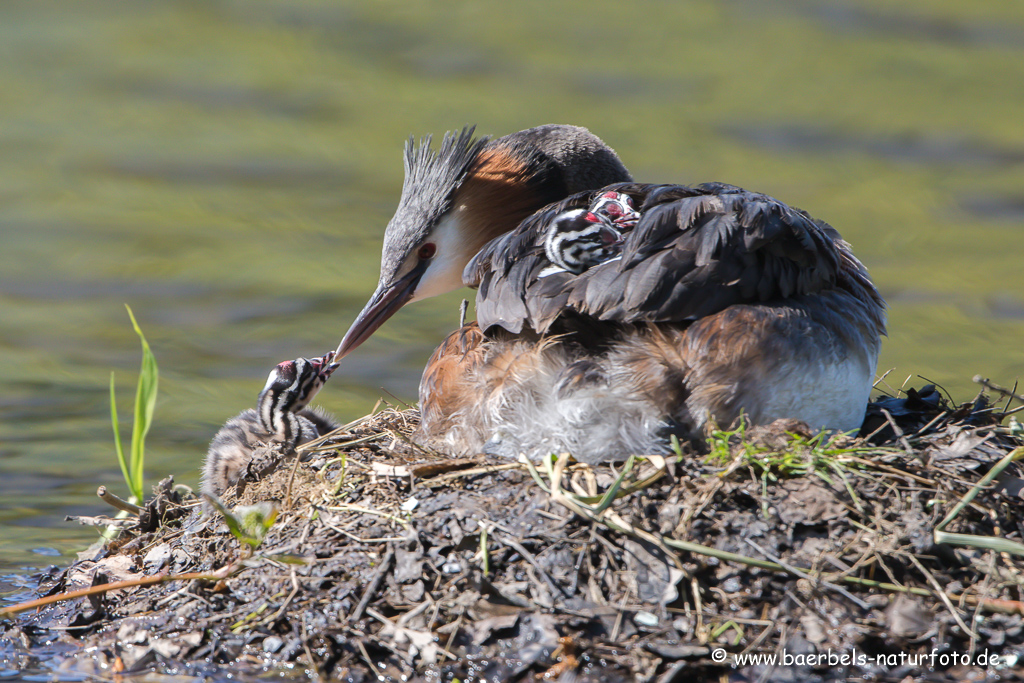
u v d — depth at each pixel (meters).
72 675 7.99
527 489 8.39
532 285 8.60
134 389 15.25
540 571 7.91
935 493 8.30
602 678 7.53
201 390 15.30
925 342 16.92
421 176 11.34
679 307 8.34
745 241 8.61
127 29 40.62
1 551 10.57
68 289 19.50
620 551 7.95
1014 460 8.98
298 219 23.77
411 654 7.72
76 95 33.31
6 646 8.41
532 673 7.61
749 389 8.47
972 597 7.83
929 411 10.20
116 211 24.11
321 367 11.11
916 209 24.62
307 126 30.92
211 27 40.94
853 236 22.72
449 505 8.38
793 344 8.55
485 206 11.35
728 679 7.55
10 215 23.67
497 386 8.79
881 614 7.72
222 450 10.71
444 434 9.38
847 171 27.50
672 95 33.94
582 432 8.50
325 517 8.63
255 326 17.86
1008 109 32.56
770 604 7.77
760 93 34.22
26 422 13.96
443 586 7.98
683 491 8.15
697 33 40.78
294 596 8.09
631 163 27.62
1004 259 21.23
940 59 37.16
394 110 32.50
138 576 8.90
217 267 20.69
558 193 11.73
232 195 25.44
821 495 8.16
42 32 39.81
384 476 8.86
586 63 37.62
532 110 32.25
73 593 8.29
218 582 8.38
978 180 26.91
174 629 8.19
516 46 39.25
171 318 18.25
